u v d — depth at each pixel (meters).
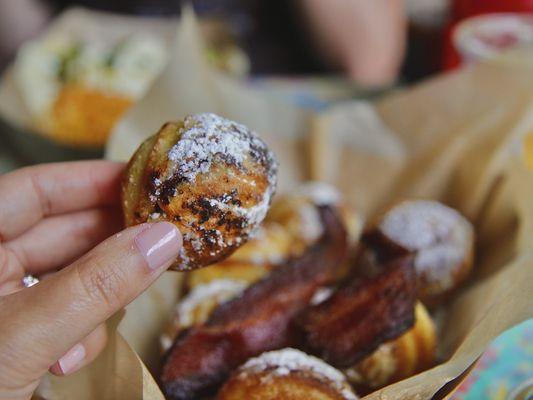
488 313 0.22
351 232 0.34
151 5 0.68
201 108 0.37
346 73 0.66
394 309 0.24
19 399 0.19
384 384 0.25
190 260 0.20
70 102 0.47
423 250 0.29
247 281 0.30
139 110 0.34
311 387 0.22
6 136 0.44
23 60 0.56
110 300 0.18
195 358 0.24
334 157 0.38
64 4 0.71
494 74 0.35
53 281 0.18
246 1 0.70
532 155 0.34
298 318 0.25
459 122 0.36
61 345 0.18
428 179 0.36
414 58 0.68
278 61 0.66
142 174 0.20
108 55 0.56
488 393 0.24
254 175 0.20
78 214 0.28
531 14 0.54
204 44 0.58
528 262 0.24
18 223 0.27
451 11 0.59
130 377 0.21
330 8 0.65
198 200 0.19
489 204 0.33
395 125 0.37
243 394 0.22
